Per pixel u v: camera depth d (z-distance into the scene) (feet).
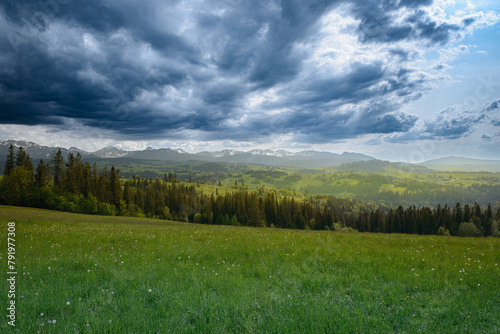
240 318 17.26
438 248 50.08
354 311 19.38
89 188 337.72
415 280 27.04
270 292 22.67
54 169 330.13
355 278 27.63
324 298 21.63
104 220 165.07
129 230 74.43
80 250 38.96
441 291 24.17
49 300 19.29
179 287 22.74
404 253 42.45
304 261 34.35
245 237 60.03
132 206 365.20
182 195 368.68
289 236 64.90
